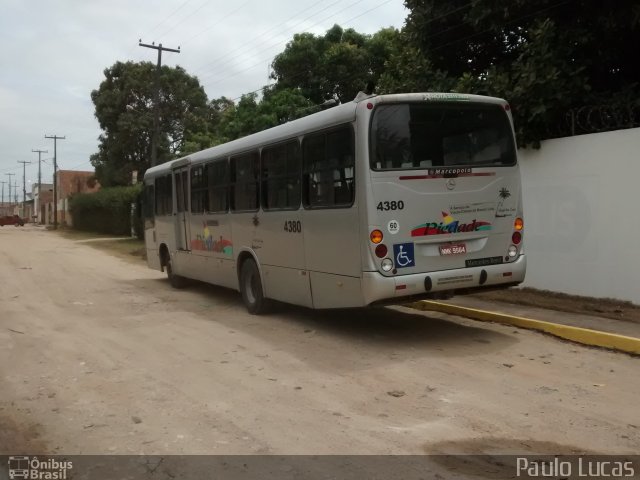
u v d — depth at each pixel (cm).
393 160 717
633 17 974
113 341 837
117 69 4456
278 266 914
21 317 1041
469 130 768
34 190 10769
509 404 545
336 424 504
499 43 1275
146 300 1225
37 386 632
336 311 1021
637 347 693
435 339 795
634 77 1148
